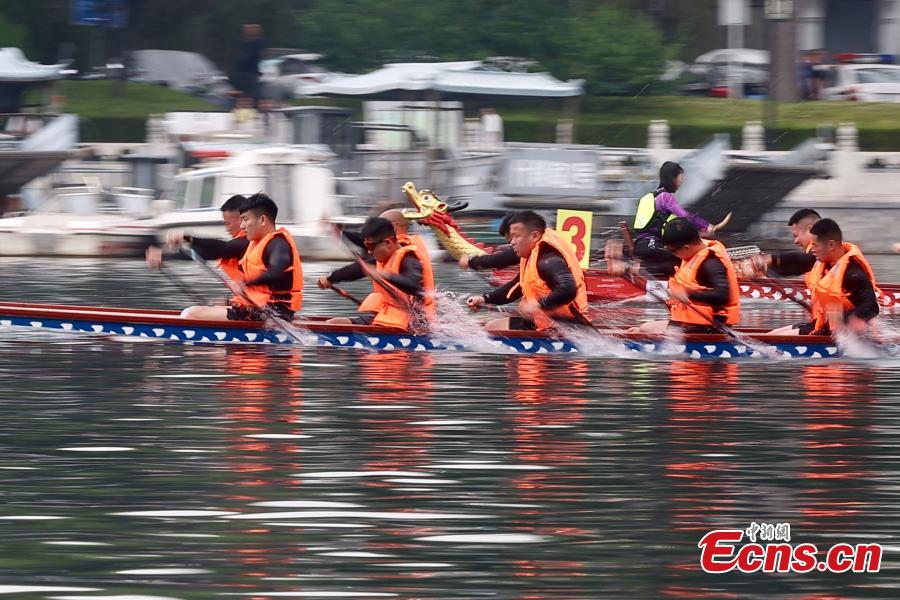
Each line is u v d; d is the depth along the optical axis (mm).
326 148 79938
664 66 102188
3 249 71375
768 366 33281
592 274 50312
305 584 16578
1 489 20547
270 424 25266
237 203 36500
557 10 103812
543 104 87438
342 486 20812
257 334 35656
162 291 52594
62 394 28250
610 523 19031
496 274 52156
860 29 112875
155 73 107688
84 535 18359
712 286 34750
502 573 17016
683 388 29719
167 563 17281
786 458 22812
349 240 36906
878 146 85375
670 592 16469
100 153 84000
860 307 34844
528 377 30969
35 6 107000
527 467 22031
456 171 74375
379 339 35188
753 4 94312
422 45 103812
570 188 71375
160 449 23156
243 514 19344
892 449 23500
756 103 96688
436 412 26578
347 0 106500
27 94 88688
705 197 69062
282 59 104062
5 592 16234
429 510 19594
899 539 18406
